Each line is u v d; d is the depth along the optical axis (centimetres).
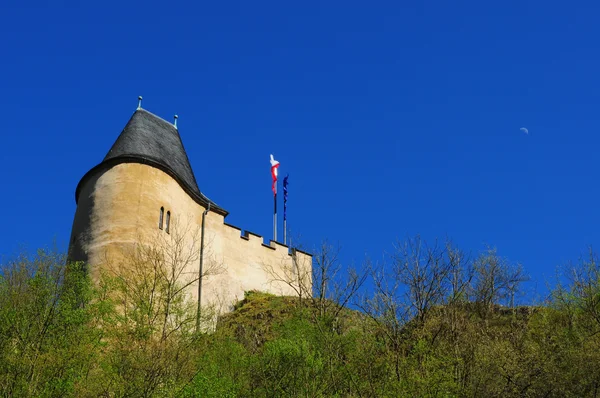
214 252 4122
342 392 2081
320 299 2666
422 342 2117
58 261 2481
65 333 2195
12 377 2006
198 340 2350
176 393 2038
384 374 2073
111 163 3797
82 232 3656
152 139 4191
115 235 3569
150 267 3136
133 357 2084
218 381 2108
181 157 4359
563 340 2420
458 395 2048
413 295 2497
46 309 2214
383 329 2261
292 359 2133
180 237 3728
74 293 2312
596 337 2411
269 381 2119
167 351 2170
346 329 2477
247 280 4244
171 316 2517
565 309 2612
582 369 2220
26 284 2361
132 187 3728
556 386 2198
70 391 1984
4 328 2139
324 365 2136
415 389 1966
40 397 1962
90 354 2109
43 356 2048
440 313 2469
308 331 2386
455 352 2225
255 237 4434
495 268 3144
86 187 3838
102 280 2536
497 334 2594
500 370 2208
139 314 2347
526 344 2450
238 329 3241
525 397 2188
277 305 3656
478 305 2953
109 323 2278
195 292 3862
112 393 2003
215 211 4262
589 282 2575
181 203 4006
